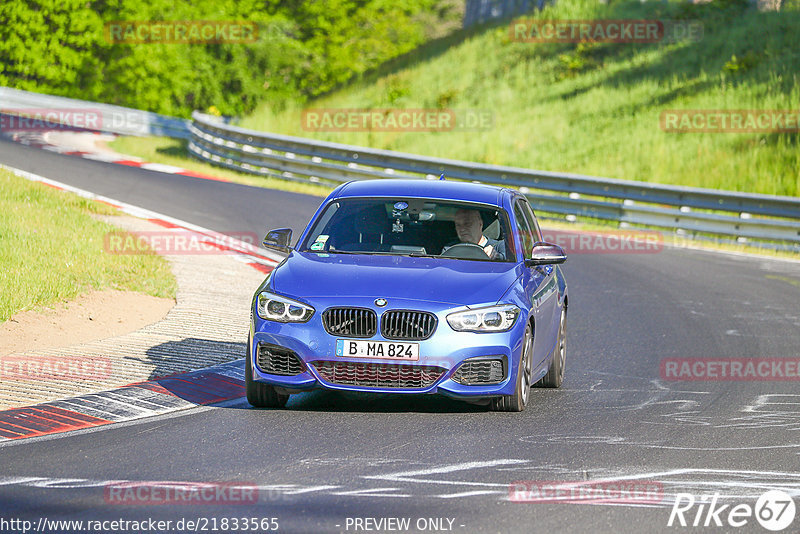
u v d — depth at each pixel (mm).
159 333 37406
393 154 96688
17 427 25031
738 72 124562
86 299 41062
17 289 39188
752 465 22875
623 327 44969
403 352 26203
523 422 26859
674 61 135375
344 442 24000
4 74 191125
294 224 70062
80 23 192625
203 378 31234
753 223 77000
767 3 148375
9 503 18766
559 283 33406
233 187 90312
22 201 60469
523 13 171625
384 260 28703
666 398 31172
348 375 26438
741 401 31031
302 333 26500
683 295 54406
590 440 24953
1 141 115375
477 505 19016
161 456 22484
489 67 152000
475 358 26547
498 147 120500
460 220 30406
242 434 24719
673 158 107562
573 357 38312
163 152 127938
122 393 28797
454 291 27047
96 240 52625
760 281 60469
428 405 28828
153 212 70500
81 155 108062
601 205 84500
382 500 19250
